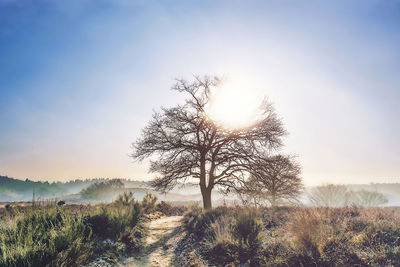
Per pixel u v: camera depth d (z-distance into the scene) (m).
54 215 7.48
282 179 19.66
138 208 15.62
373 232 6.80
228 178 18.66
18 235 5.55
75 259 5.39
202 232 9.34
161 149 19.55
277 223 9.43
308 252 5.88
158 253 7.97
